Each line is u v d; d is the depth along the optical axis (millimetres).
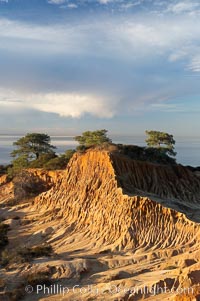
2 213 62156
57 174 72188
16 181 73062
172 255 36438
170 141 84688
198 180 59938
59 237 46469
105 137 93125
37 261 37156
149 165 56656
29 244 45969
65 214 53062
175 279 27219
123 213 43781
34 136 96062
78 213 50562
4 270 36094
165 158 66000
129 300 26828
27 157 95562
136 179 54219
